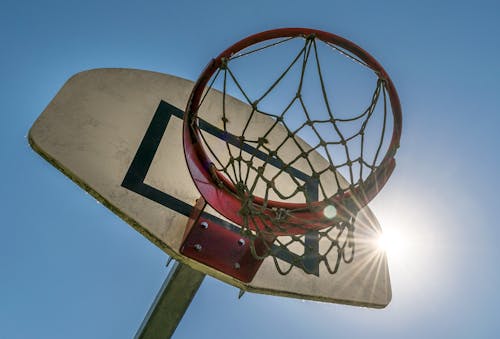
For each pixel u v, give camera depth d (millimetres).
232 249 2400
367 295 2842
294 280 2629
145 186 2436
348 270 2877
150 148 2596
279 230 2277
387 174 2326
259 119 3102
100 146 2463
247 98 2234
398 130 2307
